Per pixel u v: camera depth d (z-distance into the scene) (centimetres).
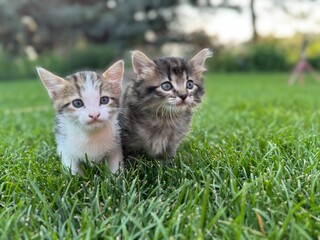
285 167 31
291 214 23
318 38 262
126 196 28
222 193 28
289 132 45
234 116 64
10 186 30
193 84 38
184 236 22
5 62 254
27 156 39
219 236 22
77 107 33
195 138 45
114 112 34
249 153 36
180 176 32
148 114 36
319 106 76
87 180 32
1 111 83
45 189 30
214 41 299
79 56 263
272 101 89
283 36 288
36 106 96
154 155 37
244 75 225
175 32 304
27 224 24
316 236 22
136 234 22
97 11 287
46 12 281
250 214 24
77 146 34
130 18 290
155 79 36
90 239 22
